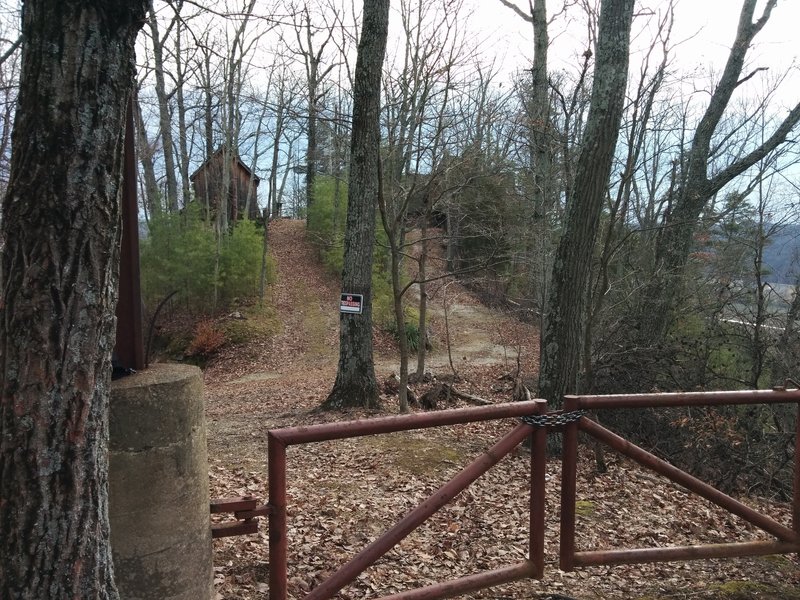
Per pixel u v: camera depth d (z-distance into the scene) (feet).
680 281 36.32
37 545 5.80
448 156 38.37
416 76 41.81
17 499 5.74
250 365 61.11
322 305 77.25
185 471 7.79
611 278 40.81
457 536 15.19
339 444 24.73
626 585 12.15
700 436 22.75
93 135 5.86
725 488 21.43
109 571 6.46
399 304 33.12
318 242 87.15
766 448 23.00
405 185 42.34
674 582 12.43
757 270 29.55
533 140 39.29
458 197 47.60
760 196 43.68
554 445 23.09
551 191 38.81
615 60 21.67
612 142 22.22
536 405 10.24
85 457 6.02
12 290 5.76
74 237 5.81
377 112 31.78
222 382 56.90
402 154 43.14
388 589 12.21
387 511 16.87
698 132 38.24
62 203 5.74
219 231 72.18
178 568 7.74
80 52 5.75
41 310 5.72
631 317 32.50
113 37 5.94
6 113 18.61
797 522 12.53
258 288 76.23
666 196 45.16
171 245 71.00
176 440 7.68
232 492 18.43
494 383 46.32
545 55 37.99
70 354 5.86
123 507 7.36
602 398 10.80
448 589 9.78
